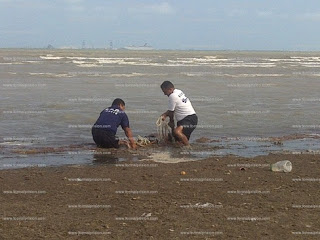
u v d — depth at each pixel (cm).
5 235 546
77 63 5222
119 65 4988
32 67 4244
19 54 8456
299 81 3316
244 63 6462
